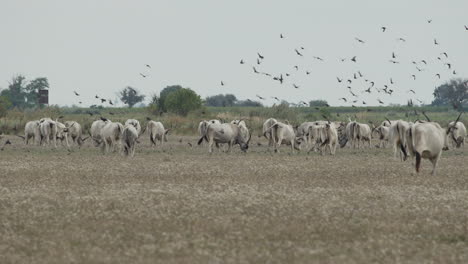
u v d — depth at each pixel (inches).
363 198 3272.6
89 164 5187.0
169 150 7219.5
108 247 2241.6
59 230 2516.0
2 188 3668.8
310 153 6865.2
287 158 5930.1
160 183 3917.3
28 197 3331.7
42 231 2497.5
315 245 2273.6
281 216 2770.7
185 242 2283.5
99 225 2598.4
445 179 4119.1
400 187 3710.6
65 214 2839.6
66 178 4175.7
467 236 2429.9
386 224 2618.1
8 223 2640.3
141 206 3024.1
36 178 4183.1
